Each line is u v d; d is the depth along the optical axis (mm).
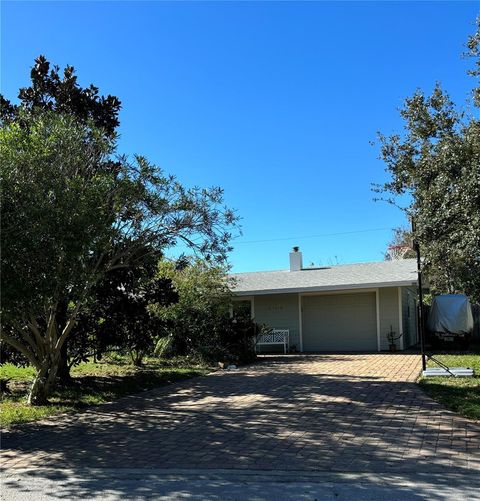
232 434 7562
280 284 22328
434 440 6789
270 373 13969
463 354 17500
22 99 12812
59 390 11672
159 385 12656
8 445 7352
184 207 10617
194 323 17328
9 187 7812
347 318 21766
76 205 8211
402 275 20953
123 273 12984
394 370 13656
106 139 10219
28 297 7766
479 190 7992
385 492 5062
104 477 5867
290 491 5207
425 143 14844
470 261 9180
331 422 7973
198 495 5188
